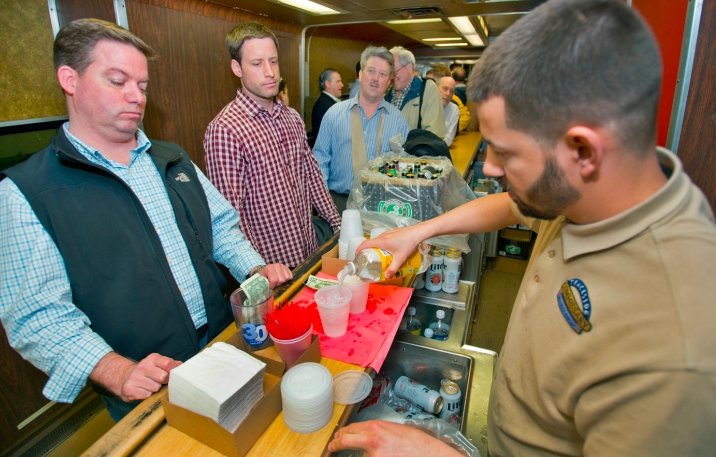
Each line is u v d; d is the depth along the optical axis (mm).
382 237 1046
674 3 1227
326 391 703
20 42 1571
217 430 640
